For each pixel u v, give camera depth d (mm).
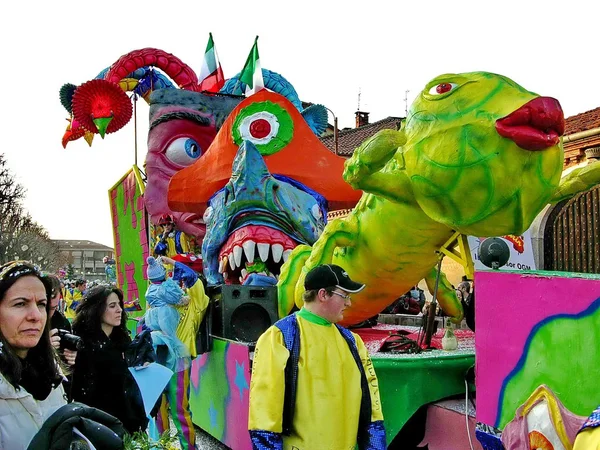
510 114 3043
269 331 2557
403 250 3912
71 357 2895
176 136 7105
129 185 9258
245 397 4406
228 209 5438
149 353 3799
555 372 2328
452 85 3318
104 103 7684
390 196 3490
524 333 2488
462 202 3223
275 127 6055
